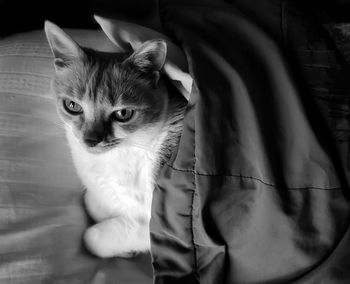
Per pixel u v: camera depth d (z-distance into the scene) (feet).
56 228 1.40
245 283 1.29
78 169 1.44
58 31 1.20
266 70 1.22
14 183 1.37
